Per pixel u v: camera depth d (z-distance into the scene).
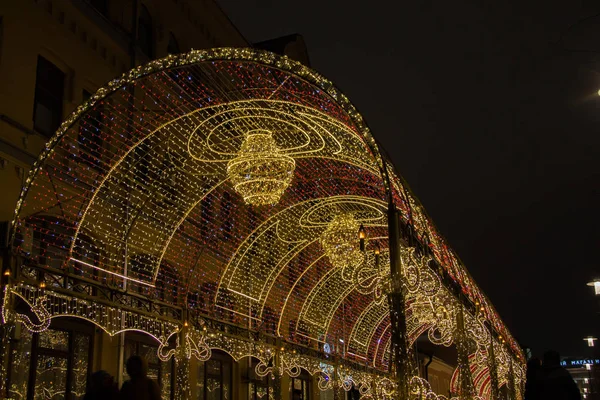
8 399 10.09
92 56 15.11
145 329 14.42
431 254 12.43
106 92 9.86
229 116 12.98
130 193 13.55
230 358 20.55
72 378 13.05
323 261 21.48
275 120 12.59
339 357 23.33
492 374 18.48
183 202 15.27
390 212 9.24
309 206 17.47
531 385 9.05
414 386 9.43
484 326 18.91
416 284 11.11
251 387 21.67
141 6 17.41
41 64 13.67
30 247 11.75
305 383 26.95
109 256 14.23
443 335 18.39
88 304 11.69
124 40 16.20
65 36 14.23
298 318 20.83
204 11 20.34
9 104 12.34
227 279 18.25
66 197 13.38
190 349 14.52
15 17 12.80
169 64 9.45
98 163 14.62
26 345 11.83
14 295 9.88
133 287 15.15
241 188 11.21
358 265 14.94
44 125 13.58
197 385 18.08
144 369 8.01
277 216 17.50
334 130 12.00
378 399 22.83
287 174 11.20
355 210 18.17
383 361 28.22
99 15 15.23
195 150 14.71
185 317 14.53
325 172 15.50
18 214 10.10
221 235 17.42
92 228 13.81
